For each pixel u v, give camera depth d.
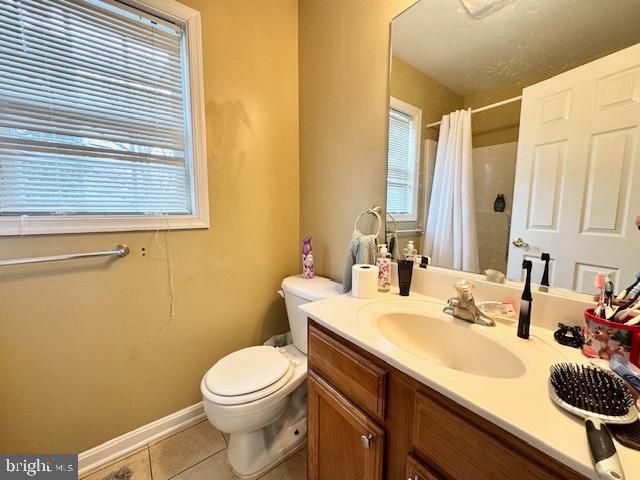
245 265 1.60
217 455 1.30
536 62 0.81
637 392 0.51
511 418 0.48
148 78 1.25
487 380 0.59
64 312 1.12
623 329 0.61
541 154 0.81
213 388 1.10
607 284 0.68
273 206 1.68
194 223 1.39
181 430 1.44
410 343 0.94
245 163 1.54
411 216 1.18
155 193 1.32
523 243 0.87
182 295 1.40
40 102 1.04
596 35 0.71
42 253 1.05
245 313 1.63
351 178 1.43
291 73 1.68
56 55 1.05
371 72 1.28
